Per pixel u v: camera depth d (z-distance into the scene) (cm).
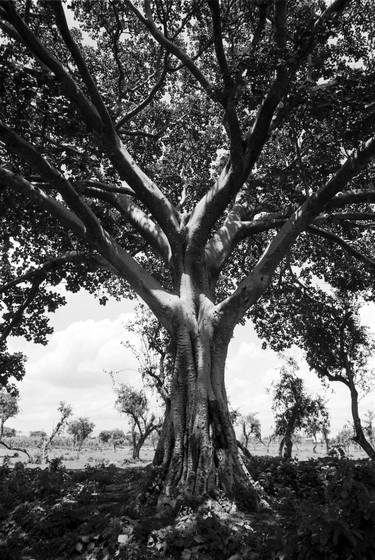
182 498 795
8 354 1523
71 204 899
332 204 1070
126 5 1202
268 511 810
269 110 918
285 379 3077
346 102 832
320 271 1822
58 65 864
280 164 1384
